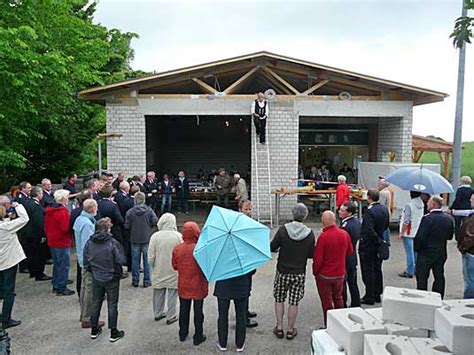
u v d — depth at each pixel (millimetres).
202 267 4375
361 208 11719
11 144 11125
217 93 12344
